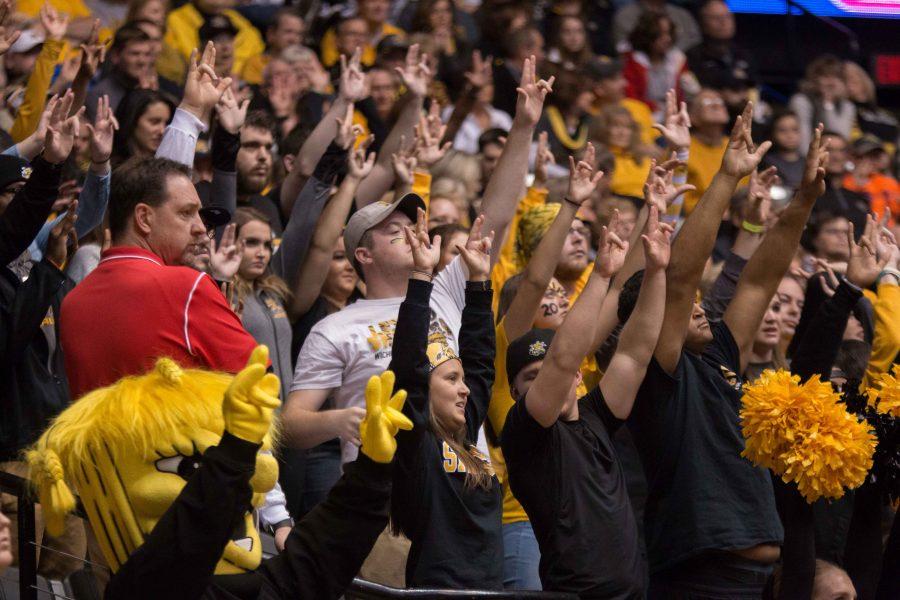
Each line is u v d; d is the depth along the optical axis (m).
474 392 11.31
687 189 13.93
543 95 14.10
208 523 6.28
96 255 12.80
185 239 9.50
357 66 15.87
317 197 14.50
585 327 10.65
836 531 13.11
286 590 7.18
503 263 17.06
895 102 35.84
